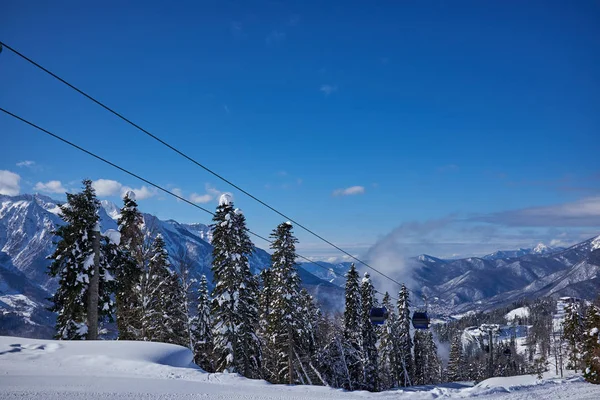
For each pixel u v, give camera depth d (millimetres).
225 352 36000
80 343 17641
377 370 51094
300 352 41469
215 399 11336
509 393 17094
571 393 17297
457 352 105250
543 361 114188
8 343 16688
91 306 25141
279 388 13938
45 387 11000
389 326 62031
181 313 36031
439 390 16875
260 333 45625
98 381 12273
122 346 17406
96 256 25703
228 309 36500
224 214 37688
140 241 29844
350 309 51562
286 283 40906
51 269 28078
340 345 45625
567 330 72375
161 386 12281
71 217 27938
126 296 31516
